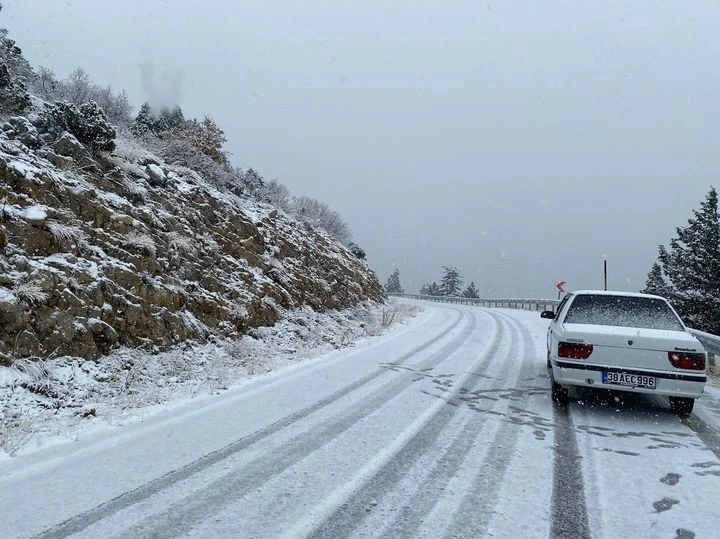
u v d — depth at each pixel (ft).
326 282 62.34
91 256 28.02
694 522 12.14
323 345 40.78
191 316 33.06
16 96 36.91
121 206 33.60
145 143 57.67
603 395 25.80
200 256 39.04
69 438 17.52
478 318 75.97
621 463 16.10
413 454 16.33
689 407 21.85
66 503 12.48
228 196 56.44
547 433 19.07
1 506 12.25
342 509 12.33
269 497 12.94
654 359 21.02
